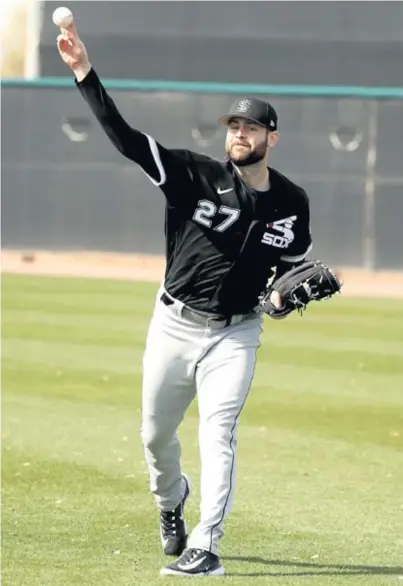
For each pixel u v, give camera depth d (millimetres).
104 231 94188
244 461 26016
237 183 17297
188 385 17859
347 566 17891
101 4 103062
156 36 102562
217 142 92062
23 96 94312
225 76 102250
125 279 76250
